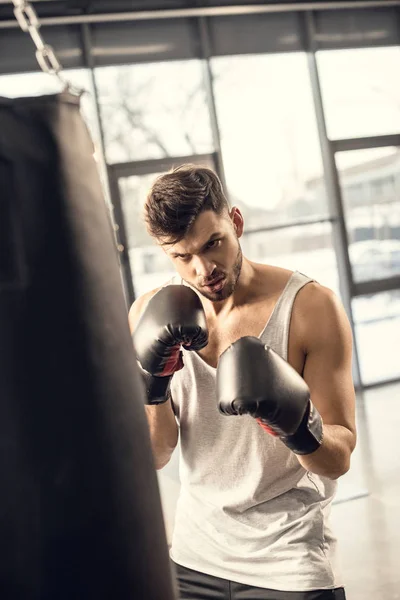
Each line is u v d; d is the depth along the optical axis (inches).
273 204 259.4
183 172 54.9
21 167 33.7
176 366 57.9
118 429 34.3
